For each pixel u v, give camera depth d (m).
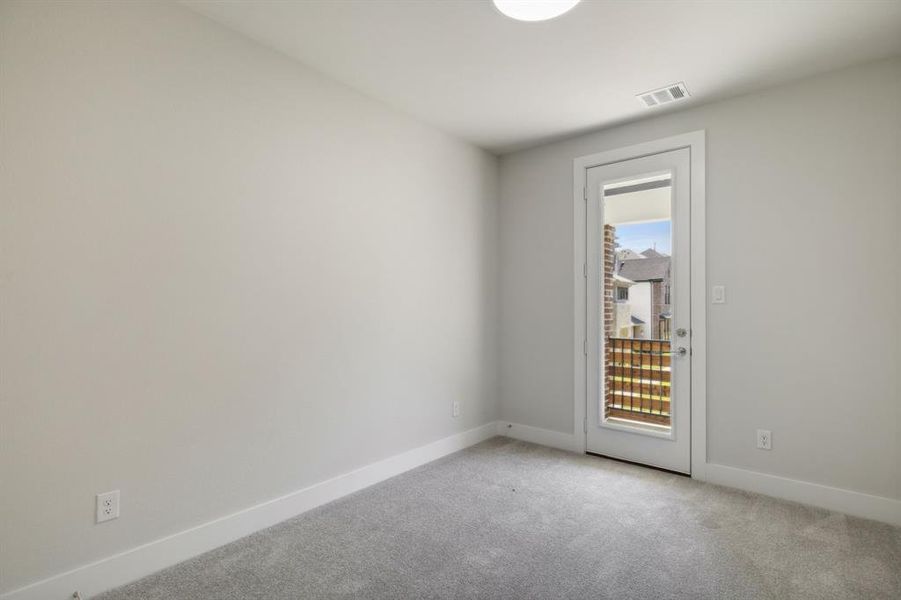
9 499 1.66
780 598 1.83
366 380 2.97
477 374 3.93
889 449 2.49
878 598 1.83
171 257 2.07
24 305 1.69
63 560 1.77
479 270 3.95
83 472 1.82
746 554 2.15
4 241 1.65
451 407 3.66
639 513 2.57
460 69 2.66
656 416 3.32
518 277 4.04
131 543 1.94
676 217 3.20
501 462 3.41
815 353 2.70
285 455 2.52
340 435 2.81
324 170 2.73
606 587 1.90
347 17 2.18
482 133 3.62
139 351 1.97
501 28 2.26
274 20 2.21
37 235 1.71
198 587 1.90
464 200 3.79
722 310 3.00
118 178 1.91
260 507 2.39
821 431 2.67
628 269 3.46
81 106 1.82
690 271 3.13
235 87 2.31
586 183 3.65
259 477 2.39
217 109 2.23
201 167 2.17
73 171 1.80
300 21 2.22
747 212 2.92
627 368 3.46
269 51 2.45
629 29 2.25
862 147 2.57
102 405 1.87
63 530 1.77
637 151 3.38
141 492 1.98
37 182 1.71
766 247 2.86
